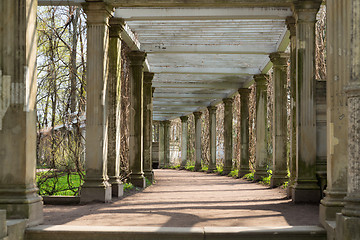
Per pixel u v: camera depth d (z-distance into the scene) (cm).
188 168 2620
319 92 733
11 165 470
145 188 1138
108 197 750
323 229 443
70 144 923
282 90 1151
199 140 2462
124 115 1074
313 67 733
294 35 849
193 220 518
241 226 470
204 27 1009
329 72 463
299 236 437
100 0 741
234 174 1795
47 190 848
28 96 476
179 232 434
